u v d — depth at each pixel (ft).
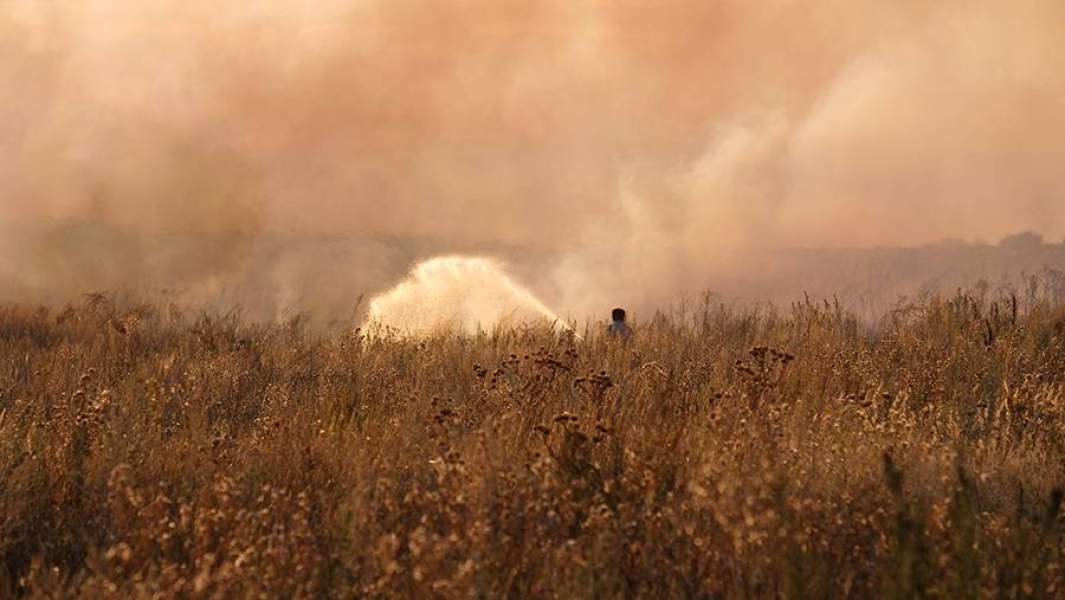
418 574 62.64
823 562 67.10
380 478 79.00
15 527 78.59
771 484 72.13
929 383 116.37
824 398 105.29
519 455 85.15
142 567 68.74
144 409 105.09
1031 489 83.41
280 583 66.08
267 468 86.69
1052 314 150.82
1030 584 64.18
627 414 98.63
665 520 71.51
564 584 64.90
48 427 98.12
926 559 64.64
